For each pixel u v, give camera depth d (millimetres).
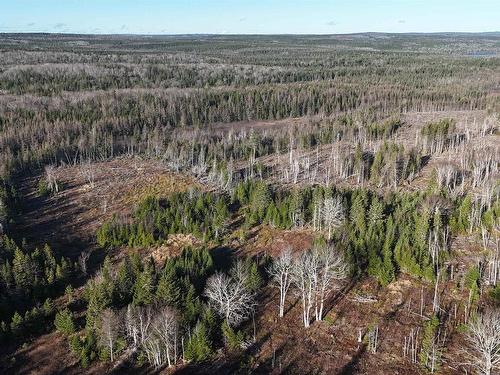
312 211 102875
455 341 65812
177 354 66438
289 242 95688
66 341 70625
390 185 119812
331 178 129250
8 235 99312
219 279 69750
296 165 129000
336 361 64125
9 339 70938
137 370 64375
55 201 122562
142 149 166750
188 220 101312
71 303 78938
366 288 78750
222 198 110000
